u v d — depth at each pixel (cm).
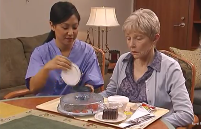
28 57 309
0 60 286
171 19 456
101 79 179
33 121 116
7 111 129
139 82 148
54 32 175
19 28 340
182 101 137
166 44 467
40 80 157
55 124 113
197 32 449
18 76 295
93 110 124
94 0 429
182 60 172
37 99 149
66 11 161
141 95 146
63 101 127
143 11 136
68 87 171
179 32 450
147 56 146
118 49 484
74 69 143
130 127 110
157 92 144
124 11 488
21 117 121
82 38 418
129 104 136
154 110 129
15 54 298
